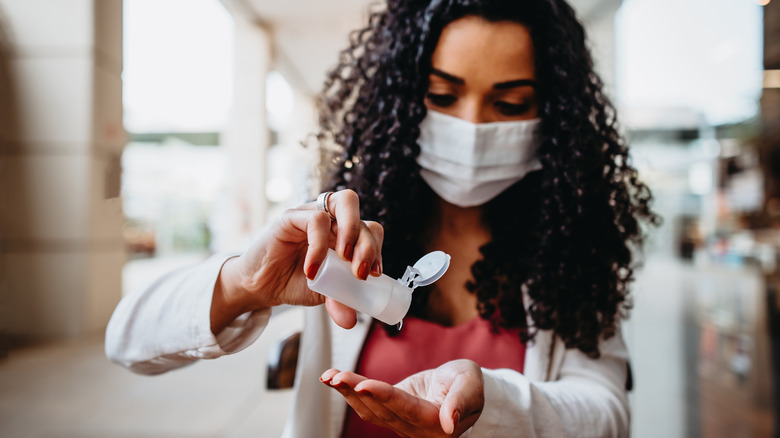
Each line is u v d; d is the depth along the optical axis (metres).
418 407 0.48
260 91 8.34
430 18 0.74
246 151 8.78
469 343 0.82
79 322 4.26
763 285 6.93
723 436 2.20
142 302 0.68
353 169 0.88
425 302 0.83
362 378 0.47
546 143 0.82
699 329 4.48
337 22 7.29
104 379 3.13
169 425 2.42
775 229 9.93
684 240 12.77
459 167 0.81
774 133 9.24
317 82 9.49
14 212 4.27
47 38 4.28
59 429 2.38
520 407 0.61
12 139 4.29
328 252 0.52
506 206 0.89
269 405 2.68
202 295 0.63
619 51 4.30
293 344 0.94
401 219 0.83
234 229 8.91
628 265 0.88
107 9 4.51
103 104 4.48
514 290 0.83
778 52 6.46
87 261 4.29
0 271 4.25
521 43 0.75
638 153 1.00
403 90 0.80
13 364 3.48
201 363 3.46
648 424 2.36
